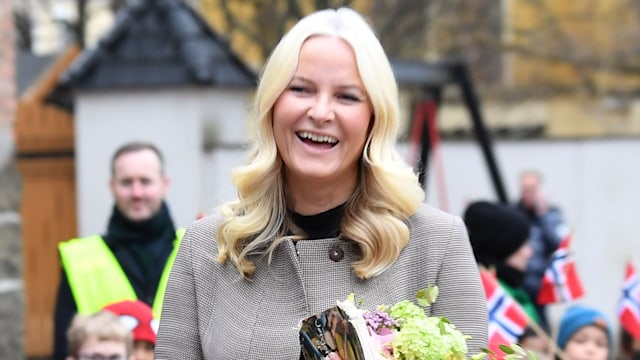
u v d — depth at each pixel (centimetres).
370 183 335
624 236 1264
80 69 967
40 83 1341
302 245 338
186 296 346
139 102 965
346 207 338
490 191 1238
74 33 1981
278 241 336
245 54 1805
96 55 974
